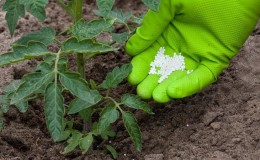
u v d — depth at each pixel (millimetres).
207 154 932
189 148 948
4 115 1020
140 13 1326
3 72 1115
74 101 909
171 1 925
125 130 1016
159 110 1035
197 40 953
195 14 929
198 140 963
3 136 985
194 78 941
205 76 949
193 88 940
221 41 938
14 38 1221
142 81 969
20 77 1127
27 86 809
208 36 945
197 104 1035
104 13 779
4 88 957
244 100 1040
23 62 1146
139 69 968
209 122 992
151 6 777
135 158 961
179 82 933
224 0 904
